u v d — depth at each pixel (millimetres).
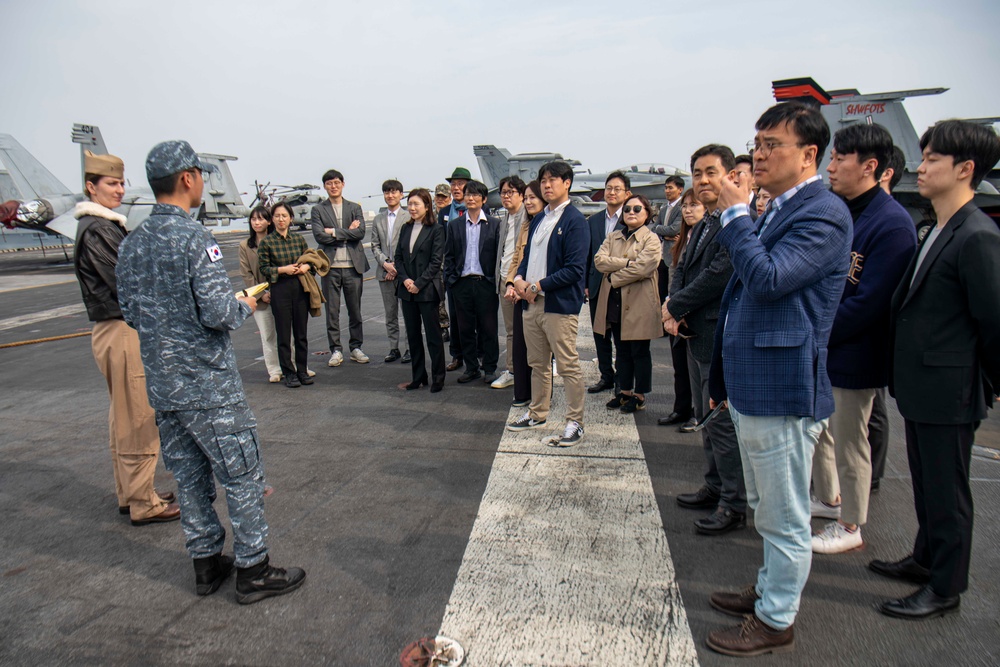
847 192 2680
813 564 2623
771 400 1957
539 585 2494
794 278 1854
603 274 4816
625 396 4648
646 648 2117
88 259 2871
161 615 2369
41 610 2414
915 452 2359
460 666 2041
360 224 6477
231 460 2357
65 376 6387
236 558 2434
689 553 2719
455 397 5199
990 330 2018
